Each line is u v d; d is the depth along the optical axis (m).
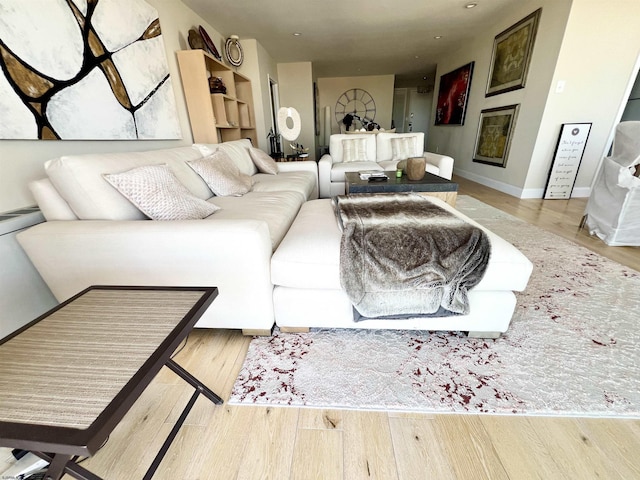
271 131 5.31
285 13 3.33
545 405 0.94
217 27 3.68
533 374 1.06
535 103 3.32
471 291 1.15
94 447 0.44
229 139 3.63
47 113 1.36
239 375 1.09
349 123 7.86
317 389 1.02
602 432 0.86
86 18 1.57
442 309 1.14
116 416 0.48
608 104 3.15
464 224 1.25
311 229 1.33
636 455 0.80
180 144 2.69
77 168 1.13
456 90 5.20
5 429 0.46
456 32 4.24
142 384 0.54
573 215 2.90
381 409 0.94
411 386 1.02
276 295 1.19
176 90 2.67
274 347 1.22
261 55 4.55
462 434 0.86
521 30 3.46
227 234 1.03
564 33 2.89
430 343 1.23
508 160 3.84
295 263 1.13
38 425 0.46
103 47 1.70
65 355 0.61
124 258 1.08
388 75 7.67
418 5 3.28
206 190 2.00
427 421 0.90
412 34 4.26
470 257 1.10
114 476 0.78
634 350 1.16
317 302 1.19
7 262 1.13
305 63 5.80
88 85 1.60
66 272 1.12
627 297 1.51
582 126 3.18
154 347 0.63
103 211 1.19
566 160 3.33
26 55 1.26
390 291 1.10
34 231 1.08
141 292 0.84
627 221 2.07
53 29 1.38
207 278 1.11
